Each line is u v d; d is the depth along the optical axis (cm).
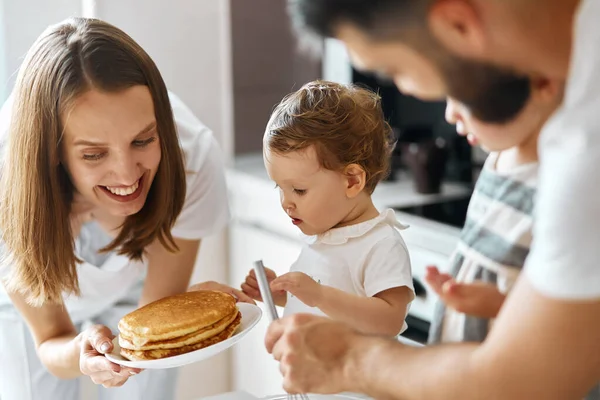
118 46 108
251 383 236
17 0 212
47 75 107
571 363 64
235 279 248
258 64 256
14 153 113
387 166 124
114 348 111
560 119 62
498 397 67
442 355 71
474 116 72
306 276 105
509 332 66
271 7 253
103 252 125
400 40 66
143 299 141
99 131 105
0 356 157
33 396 159
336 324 80
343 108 114
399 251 115
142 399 163
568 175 60
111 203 113
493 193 92
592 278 60
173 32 238
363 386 76
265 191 229
